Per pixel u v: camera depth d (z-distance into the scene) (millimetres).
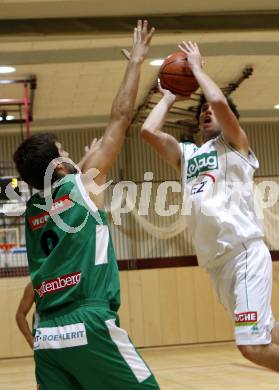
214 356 12641
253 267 4488
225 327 15539
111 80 12219
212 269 4695
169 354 13695
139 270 15492
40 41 9992
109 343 3150
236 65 11867
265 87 13539
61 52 10648
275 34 10461
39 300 3342
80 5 8969
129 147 15930
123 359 3152
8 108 13219
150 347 15234
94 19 9430
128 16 9469
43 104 13625
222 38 10477
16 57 10680
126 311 15297
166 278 15555
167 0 9000
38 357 3295
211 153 4656
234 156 4621
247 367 10289
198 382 8758
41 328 3275
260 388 7875
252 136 16438
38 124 15109
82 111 14461
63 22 9359
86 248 3289
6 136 15539
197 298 15570
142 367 3182
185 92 5008
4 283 14602
